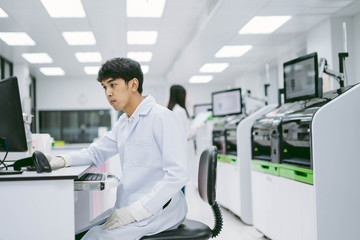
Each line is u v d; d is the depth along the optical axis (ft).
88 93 34.94
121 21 18.49
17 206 4.17
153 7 16.88
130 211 4.24
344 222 6.64
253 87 33.12
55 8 16.33
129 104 4.73
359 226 6.68
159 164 4.62
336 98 6.72
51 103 34.50
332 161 6.63
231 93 13.44
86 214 7.58
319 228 6.56
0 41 21.42
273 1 15.29
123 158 5.05
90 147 5.48
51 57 25.93
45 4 15.80
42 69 30.12
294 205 7.45
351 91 6.75
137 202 4.31
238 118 13.17
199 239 4.35
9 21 17.85
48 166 4.50
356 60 18.30
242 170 11.02
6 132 4.71
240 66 30.37
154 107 4.72
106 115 35.40
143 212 4.23
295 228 7.41
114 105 4.60
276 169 8.33
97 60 27.48
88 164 5.43
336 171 6.64
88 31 20.01
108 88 4.54
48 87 34.63
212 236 5.10
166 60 29.09
